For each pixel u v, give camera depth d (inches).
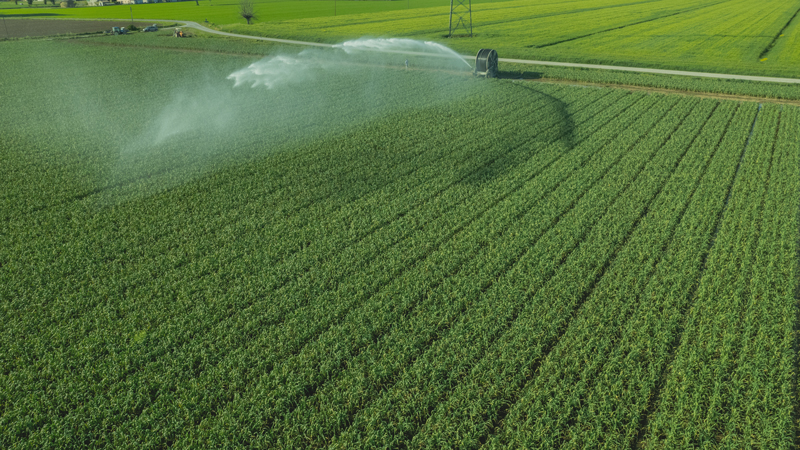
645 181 800.9
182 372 437.1
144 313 512.4
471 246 628.1
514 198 757.9
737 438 364.5
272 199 780.0
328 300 532.1
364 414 391.2
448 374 431.2
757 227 654.5
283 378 428.5
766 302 500.1
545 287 540.7
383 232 673.6
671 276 550.0
